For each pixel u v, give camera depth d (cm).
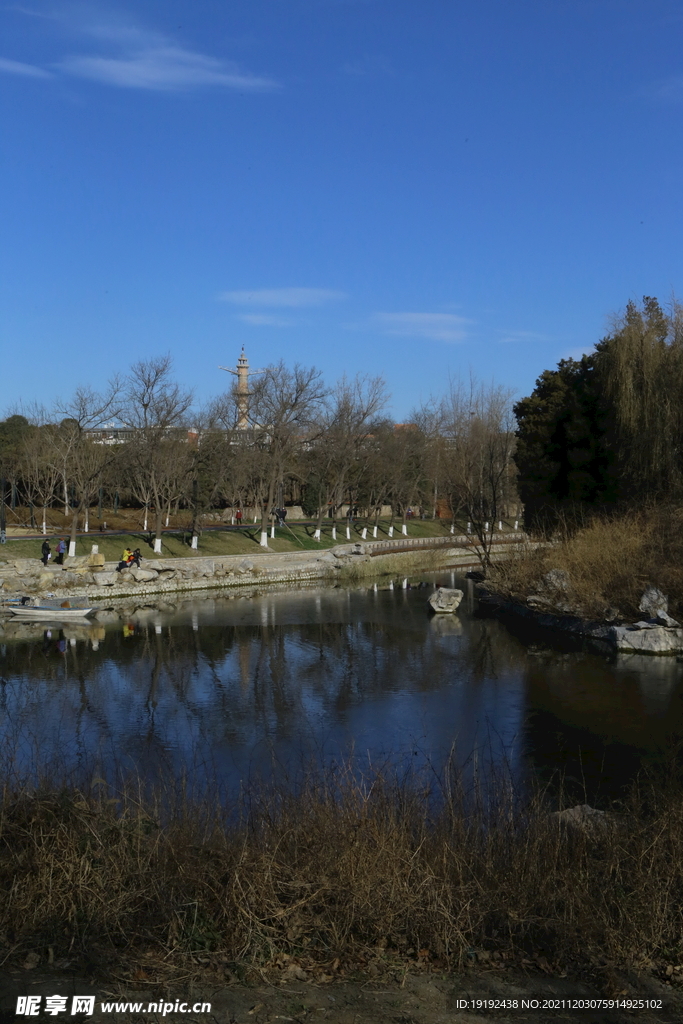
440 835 825
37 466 5712
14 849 762
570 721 1925
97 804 872
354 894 688
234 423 6638
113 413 5059
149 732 1878
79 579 4200
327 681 2403
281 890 710
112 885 688
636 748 1698
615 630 2862
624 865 805
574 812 978
